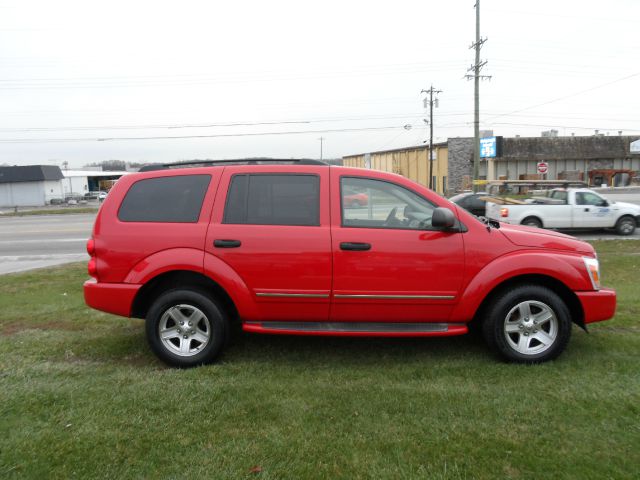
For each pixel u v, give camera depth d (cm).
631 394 356
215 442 298
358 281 412
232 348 472
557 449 288
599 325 528
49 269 1019
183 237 418
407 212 428
